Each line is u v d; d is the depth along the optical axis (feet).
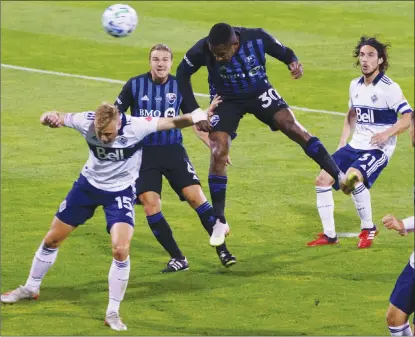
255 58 89.30
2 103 165.07
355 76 183.42
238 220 112.78
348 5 243.60
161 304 86.99
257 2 245.04
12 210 114.73
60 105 164.45
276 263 98.63
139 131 79.77
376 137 101.30
